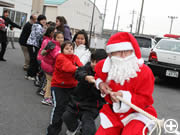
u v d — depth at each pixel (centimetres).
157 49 911
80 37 451
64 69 333
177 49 899
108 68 236
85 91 308
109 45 229
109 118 237
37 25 712
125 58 224
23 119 428
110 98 243
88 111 307
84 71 298
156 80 1040
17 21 2067
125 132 224
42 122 425
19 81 689
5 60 977
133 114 232
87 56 441
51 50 486
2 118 418
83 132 293
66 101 345
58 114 340
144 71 229
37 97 570
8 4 1691
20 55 1223
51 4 3769
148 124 217
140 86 227
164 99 701
